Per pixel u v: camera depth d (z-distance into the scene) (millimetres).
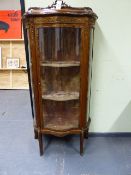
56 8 1761
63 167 2029
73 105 2121
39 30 1799
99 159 2135
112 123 2473
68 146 2348
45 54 1934
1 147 2346
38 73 1920
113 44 2172
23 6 2074
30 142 2436
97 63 2238
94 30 2115
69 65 1916
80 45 1855
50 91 2086
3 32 4352
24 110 3352
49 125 2102
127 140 2451
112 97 2365
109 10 2066
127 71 2264
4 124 2879
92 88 2328
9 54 4422
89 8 1904
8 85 4445
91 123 2475
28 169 2008
